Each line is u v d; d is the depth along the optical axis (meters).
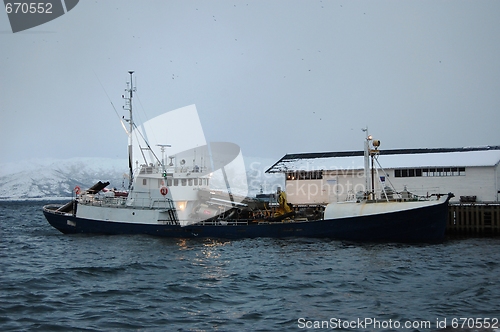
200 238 39.12
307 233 37.41
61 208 45.97
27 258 33.66
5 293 23.66
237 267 29.30
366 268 28.31
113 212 41.59
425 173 45.94
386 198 36.16
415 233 35.66
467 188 44.91
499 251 33.44
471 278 25.80
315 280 25.80
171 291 24.02
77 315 20.42
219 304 21.91
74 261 32.00
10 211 104.00
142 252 34.47
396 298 22.30
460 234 42.28
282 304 21.77
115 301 22.38
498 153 47.50
